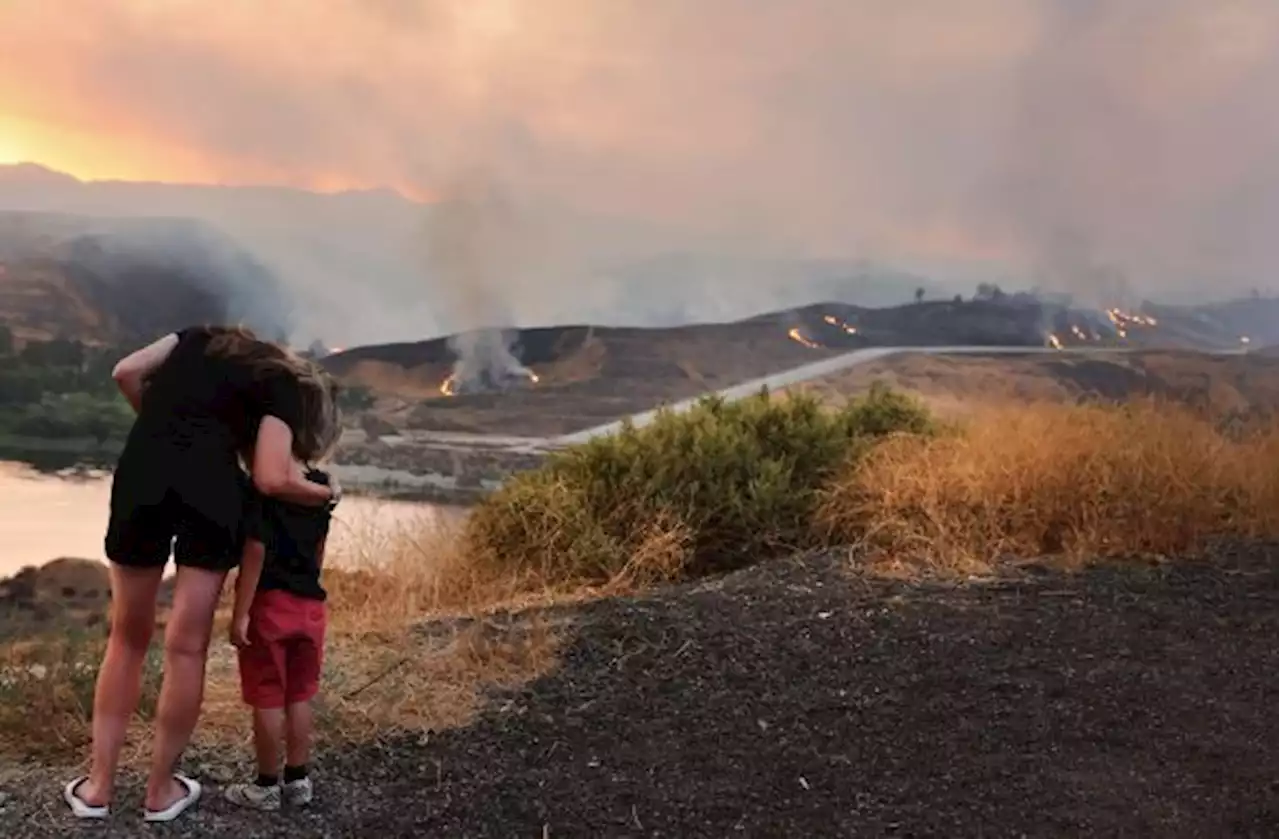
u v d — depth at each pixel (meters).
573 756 4.63
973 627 6.11
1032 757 4.60
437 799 4.21
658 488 8.35
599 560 7.82
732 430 9.02
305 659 4.07
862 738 4.81
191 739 4.62
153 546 3.87
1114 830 4.00
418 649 5.91
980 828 4.01
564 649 5.86
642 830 4.00
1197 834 3.97
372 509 8.45
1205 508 7.75
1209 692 5.29
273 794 4.07
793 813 4.13
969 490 7.71
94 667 4.98
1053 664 5.61
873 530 7.61
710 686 5.39
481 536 8.17
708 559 8.16
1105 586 6.80
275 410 3.91
